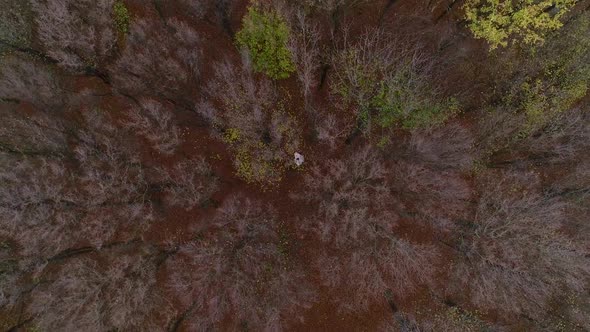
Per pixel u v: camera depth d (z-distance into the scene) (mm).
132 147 24234
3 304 22375
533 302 23562
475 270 23031
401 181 22719
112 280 21672
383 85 22906
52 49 23078
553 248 21344
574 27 23672
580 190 23281
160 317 23609
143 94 24109
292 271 23984
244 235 23141
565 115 23562
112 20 24031
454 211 23422
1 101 23359
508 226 21625
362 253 22734
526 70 24062
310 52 23281
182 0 23938
